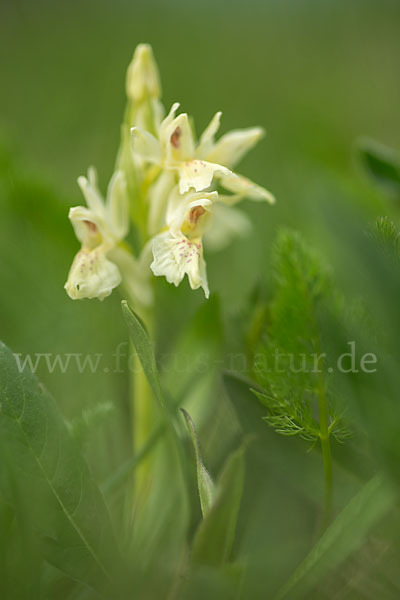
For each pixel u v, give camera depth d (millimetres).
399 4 620
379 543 243
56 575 241
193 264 260
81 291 269
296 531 250
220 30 636
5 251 316
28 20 620
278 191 369
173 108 269
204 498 240
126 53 589
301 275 243
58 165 401
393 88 543
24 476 239
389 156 316
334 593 239
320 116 452
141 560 245
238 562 239
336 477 252
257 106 507
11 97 493
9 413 240
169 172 273
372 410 233
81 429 249
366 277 229
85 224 275
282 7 646
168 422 246
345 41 618
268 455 254
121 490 254
